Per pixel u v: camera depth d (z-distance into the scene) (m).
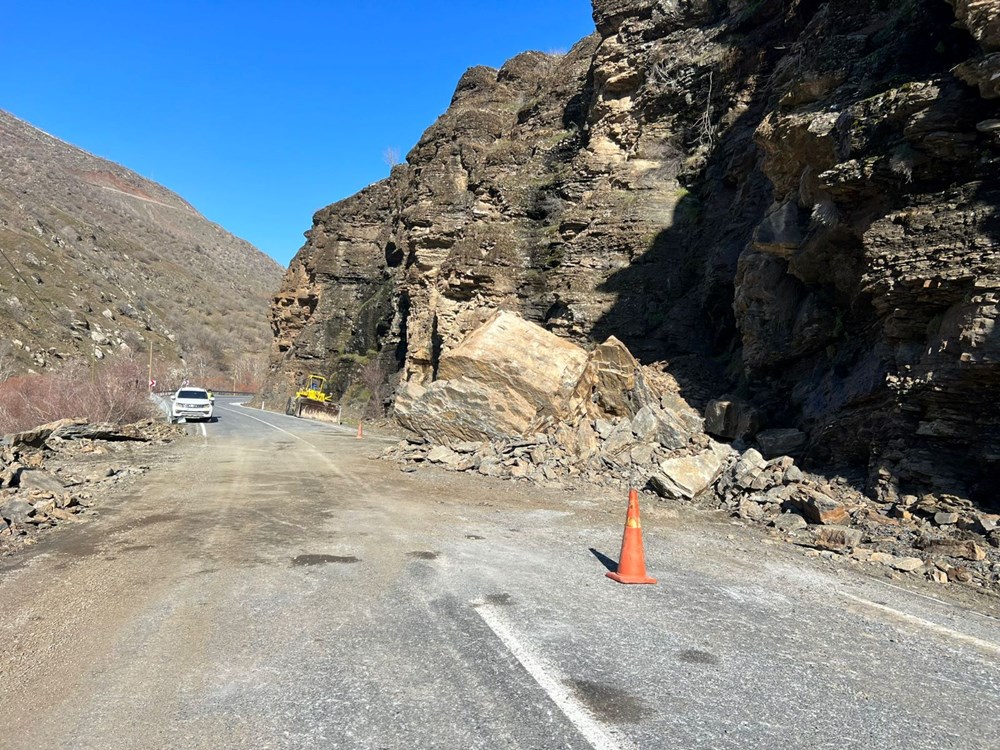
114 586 5.41
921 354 9.49
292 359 54.47
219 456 16.70
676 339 19.92
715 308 18.95
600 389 15.61
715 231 20.69
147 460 15.26
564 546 7.37
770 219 13.12
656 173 24.25
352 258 52.94
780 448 12.09
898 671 4.05
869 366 10.80
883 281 9.80
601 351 15.55
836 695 3.66
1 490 8.92
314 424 34.25
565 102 32.81
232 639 4.25
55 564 6.10
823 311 12.77
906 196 9.87
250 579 5.68
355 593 5.30
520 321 16.03
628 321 21.48
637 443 13.60
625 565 5.93
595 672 3.83
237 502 9.86
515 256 25.84
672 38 24.94
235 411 46.88
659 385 16.31
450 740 3.02
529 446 13.83
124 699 3.39
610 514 9.55
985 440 8.52
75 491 10.16
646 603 5.25
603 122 26.28
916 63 10.66
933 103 9.36
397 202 50.62
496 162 32.25
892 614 5.26
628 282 22.27
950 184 9.39
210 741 2.98
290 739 3.00
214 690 3.50
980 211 8.87
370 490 11.30
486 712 3.29
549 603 5.15
